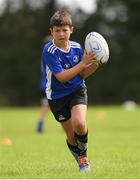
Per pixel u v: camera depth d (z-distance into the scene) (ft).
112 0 467.52
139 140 137.49
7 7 465.88
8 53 460.14
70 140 84.58
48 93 82.94
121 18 469.16
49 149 119.44
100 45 80.23
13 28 463.42
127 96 457.68
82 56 83.15
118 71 459.32
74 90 81.76
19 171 84.38
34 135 158.40
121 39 468.34
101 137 147.33
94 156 104.06
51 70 80.94
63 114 83.10
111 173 79.66
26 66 458.91
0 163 95.91
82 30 461.37
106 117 237.04
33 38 463.83
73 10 464.65
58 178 75.77
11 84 459.73
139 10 469.57
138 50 467.52
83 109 80.84
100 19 465.06
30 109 352.08
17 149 120.16
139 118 227.81
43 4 466.29
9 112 291.99
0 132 170.71
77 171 82.94
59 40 80.84
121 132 164.66
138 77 462.19
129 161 95.20
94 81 454.40
